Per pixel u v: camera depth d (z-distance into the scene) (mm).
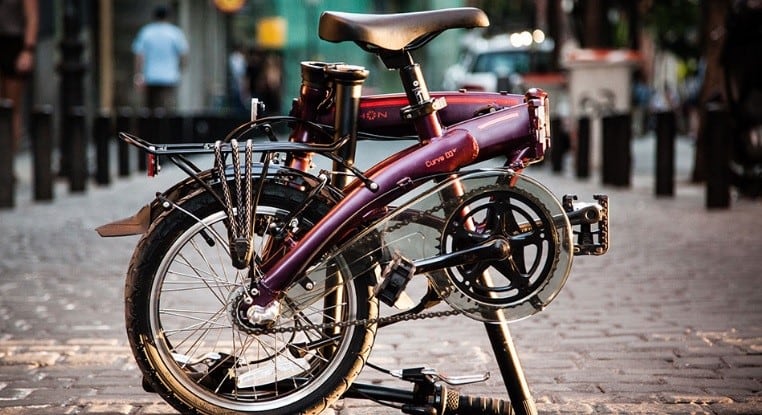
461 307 5570
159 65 30438
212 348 7504
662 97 53000
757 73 17344
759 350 7895
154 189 21031
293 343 5750
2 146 16938
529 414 5719
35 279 10930
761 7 16641
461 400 5820
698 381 7074
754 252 12609
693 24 41219
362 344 5652
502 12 58688
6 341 8242
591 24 30188
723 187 16969
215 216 5539
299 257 5543
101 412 6426
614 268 11594
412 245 5539
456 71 40875
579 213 5602
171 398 5590
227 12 54281
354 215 5570
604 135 21750
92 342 8227
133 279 5523
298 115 5910
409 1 58594
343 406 6516
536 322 8914
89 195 19625
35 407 6512
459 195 5531
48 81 35594
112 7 45281
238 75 45906
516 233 5555
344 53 54031
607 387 6945
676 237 13906
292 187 5609
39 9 34312
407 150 5734
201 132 36000
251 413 5645
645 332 8500
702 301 9789
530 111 5695
